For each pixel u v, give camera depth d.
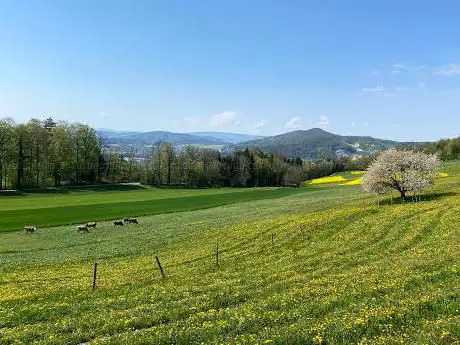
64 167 169.25
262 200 121.06
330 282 27.08
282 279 30.41
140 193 153.88
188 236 61.38
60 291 31.59
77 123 179.50
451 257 30.38
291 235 52.22
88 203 116.00
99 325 21.89
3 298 30.20
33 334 21.09
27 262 48.34
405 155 74.19
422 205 62.84
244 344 16.23
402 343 14.69
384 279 26.02
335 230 52.56
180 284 31.55
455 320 16.38
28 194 139.38
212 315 21.33
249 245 49.75
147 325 21.56
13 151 150.00
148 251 52.47
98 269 42.22
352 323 17.28
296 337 16.42
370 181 74.38
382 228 50.09
